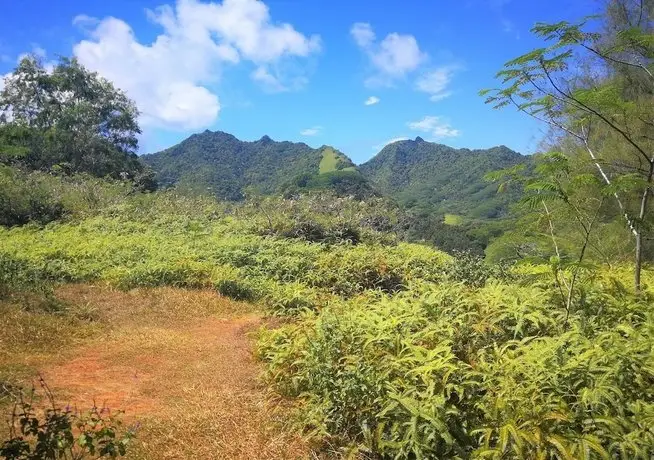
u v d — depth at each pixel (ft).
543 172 17.58
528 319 17.11
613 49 19.15
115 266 34.96
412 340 15.81
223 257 39.68
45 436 8.74
